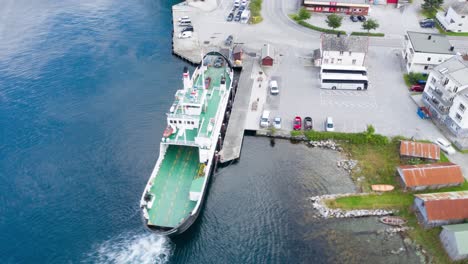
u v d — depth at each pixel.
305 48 127.12
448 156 88.81
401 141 89.25
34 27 142.88
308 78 113.94
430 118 99.38
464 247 67.38
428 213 73.25
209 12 149.62
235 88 110.25
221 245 72.38
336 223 76.12
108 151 91.06
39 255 70.50
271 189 82.88
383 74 115.56
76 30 141.25
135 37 137.50
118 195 81.06
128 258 70.19
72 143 93.19
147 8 158.25
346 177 85.62
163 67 121.69
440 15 142.75
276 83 108.88
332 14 136.12
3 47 130.50
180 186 78.69
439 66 99.81
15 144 92.69
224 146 91.88
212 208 78.81
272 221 76.31
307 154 91.62
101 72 118.81
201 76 103.94
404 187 81.25
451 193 77.50
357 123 97.75
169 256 70.69
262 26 139.50
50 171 86.12
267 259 70.06
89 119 100.31
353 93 108.31
